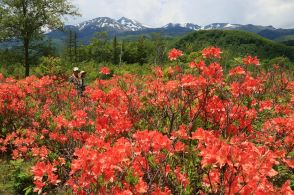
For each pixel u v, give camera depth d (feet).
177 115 21.43
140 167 14.48
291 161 18.04
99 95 22.99
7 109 33.83
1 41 107.96
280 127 21.22
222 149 10.25
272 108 29.04
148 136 13.46
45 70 90.63
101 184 13.42
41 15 107.34
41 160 25.64
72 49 249.34
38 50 115.03
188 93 20.39
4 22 101.45
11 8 105.29
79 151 12.53
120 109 22.62
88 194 13.00
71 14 114.01
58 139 24.76
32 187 24.64
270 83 36.45
